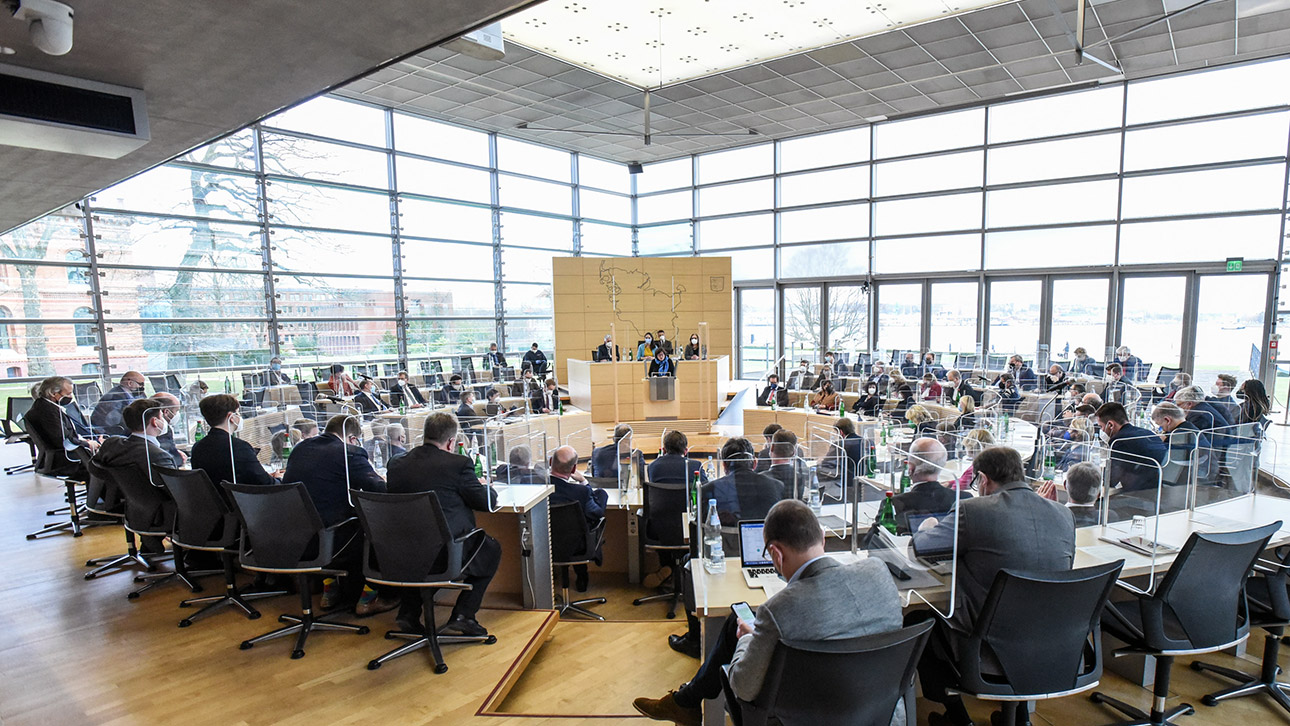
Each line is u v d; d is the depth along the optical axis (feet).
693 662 10.39
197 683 9.10
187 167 30.01
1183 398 17.54
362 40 9.45
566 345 40.73
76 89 10.04
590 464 19.84
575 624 12.34
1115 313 34.06
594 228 47.75
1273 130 29.78
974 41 27.66
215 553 13.20
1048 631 6.65
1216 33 26.55
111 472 11.59
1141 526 9.97
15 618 11.11
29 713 8.34
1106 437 12.49
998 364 35.86
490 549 10.80
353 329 35.88
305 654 9.97
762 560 8.73
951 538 7.01
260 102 11.81
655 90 33.37
